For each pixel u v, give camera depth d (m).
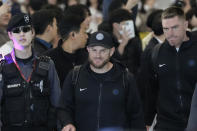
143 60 12.30
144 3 20.53
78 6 12.58
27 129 9.09
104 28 13.62
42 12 11.72
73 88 9.08
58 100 9.40
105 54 8.77
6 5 12.32
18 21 9.08
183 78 10.48
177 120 10.52
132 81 9.04
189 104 10.47
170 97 10.61
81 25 10.47
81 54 10.68
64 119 9.00
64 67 10.39
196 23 14.68
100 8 21.14
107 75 8.98
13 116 9.05
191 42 10.47
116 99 8.90
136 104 9.06
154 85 11.08
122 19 13.31
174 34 10.30
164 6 24.17
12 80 9.07
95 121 8.91
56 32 11.70
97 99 8.91
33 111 9.10
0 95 9.02
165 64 10.62
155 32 12.95
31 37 9.23
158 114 10.85
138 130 9.09
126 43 13.34
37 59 9.31
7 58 9.16
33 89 9.09
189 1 18.25
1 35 12.51
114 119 8.91
